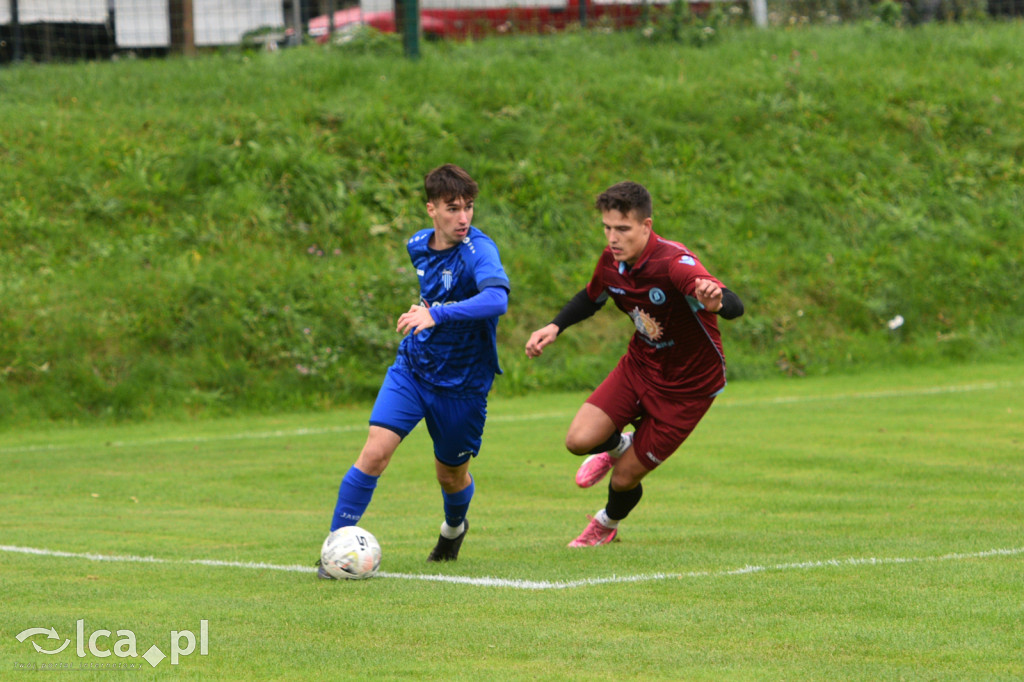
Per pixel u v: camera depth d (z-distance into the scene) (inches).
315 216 2347.4
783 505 997.2
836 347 2298.2
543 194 2517.2
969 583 631.8
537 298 2281.0
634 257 768.3
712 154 2731.3
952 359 2331.4
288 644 516.4
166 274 2107.5
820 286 2423.7
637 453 798.5
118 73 2755.9
